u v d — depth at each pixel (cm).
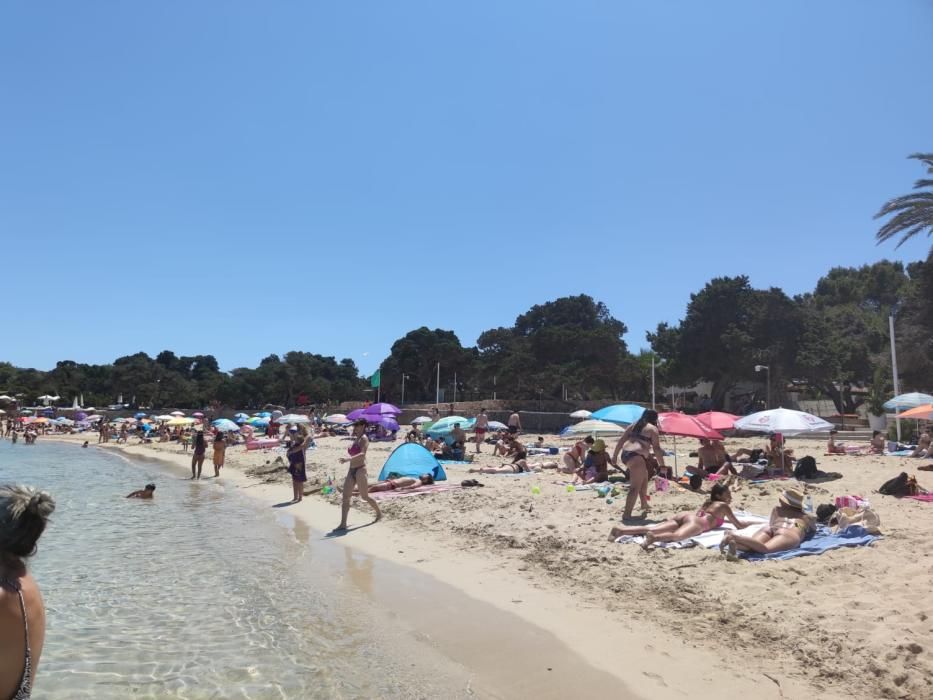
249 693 507
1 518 252
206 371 12775
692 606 646
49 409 8481
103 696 505
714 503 907
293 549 1020
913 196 2906
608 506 1123
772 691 473
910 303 4194
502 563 866
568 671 528
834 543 805
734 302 5384
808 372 5066
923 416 2014
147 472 2616
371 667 553
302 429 1600
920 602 589
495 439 2825
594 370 6366
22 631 253
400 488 1516
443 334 8912
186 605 734
